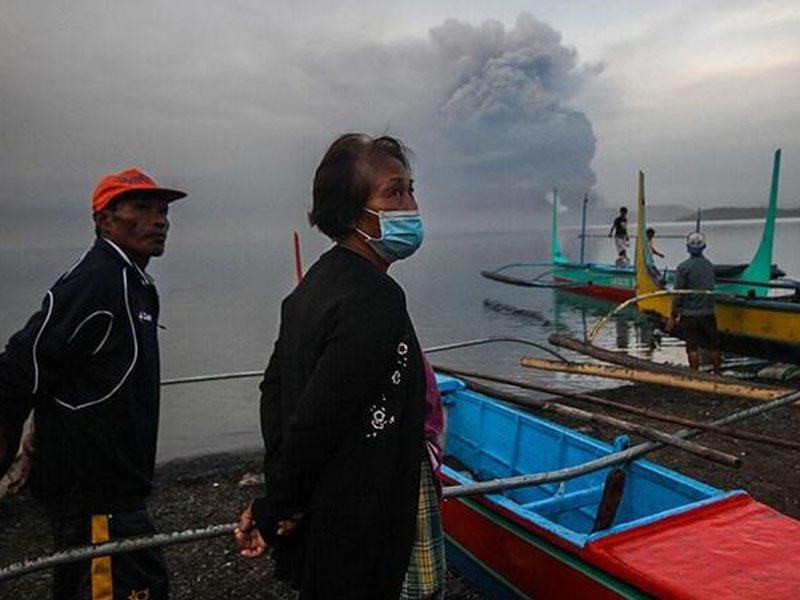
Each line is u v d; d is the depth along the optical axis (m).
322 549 1.75
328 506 1.73
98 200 2.68
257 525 1.87
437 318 23.78
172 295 39.91
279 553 1.96
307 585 1.80
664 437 4.05
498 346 17.31
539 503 4.04
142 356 2.63
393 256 1.92
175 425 10.56
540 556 3.48
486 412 6.12
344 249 1.88
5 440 2.46
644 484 4.17
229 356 18.81
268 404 2.05
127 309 2.55
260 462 7.52
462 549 4.32
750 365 12.20
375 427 1.72
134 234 2.71
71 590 2.67
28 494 6.17
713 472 6.60
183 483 6.81
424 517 2.00
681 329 10.93
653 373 5.68
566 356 15.32
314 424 1.62
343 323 1.66
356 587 1.74
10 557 5.05
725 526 3.18
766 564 2.82
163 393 12.83
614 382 11.99
